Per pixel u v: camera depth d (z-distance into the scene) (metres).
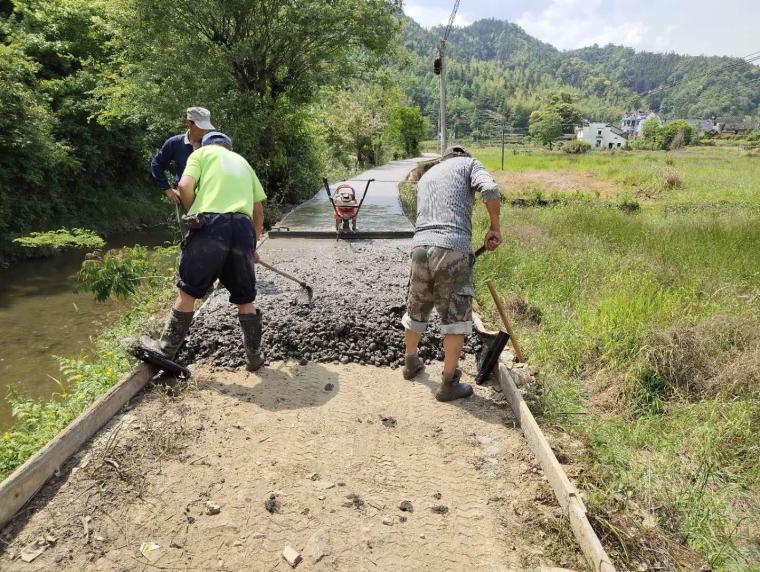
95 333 7.05
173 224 15.21
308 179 15.44
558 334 4.89
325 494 2.76
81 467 2.83
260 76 13.26
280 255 7.50
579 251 8.12
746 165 30.67
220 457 3.01
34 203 12.60
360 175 20.98
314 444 3.17
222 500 2.68
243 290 3.81
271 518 2.57
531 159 37.41
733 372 3.95
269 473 2.89
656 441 3.42
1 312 7.94
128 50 12.56
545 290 6.26
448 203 3.60
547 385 4.04
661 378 4.04
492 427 3.43
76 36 15.48
